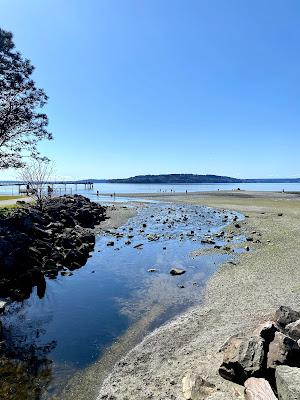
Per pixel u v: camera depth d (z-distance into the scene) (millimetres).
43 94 31422
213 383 8750
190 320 13672
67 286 18484
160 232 36188
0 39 29172
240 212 54281
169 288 18031
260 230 35250
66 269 21797
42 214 33781
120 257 24906
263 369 8352
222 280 18922
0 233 21766
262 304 14656
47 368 10672
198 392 8289
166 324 13672
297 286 16859
